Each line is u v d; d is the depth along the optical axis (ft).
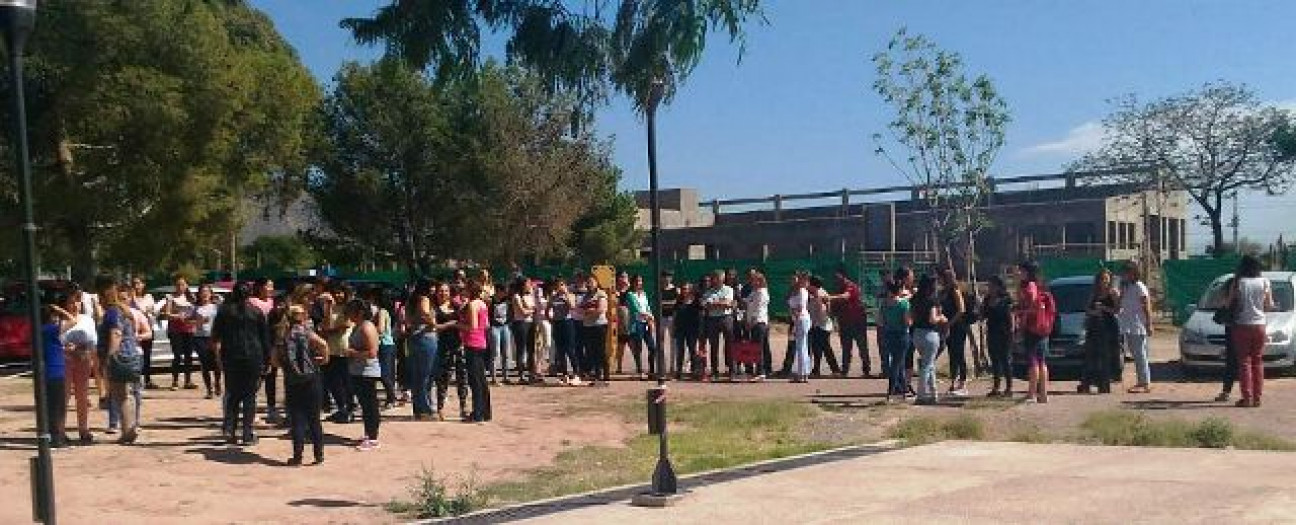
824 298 65.62
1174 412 46.16
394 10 28.73
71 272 123.13
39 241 100.94
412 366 48.49
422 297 48.11
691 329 66.64
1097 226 154.40
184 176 99.25
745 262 121.39
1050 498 28.86
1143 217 141.49
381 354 52.54
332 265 157.79
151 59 94.12
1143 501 28.09
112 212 99.45
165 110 91.15
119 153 95.40
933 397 51.42
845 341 66.13
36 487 21.94
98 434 44.06
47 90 91.40
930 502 28.89
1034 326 50.26
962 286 71.20
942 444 39.63
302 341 38.04
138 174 96.17
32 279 21.59
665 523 27.53
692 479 34.35
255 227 211.61
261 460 38.88
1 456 39.17
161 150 95.30
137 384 42.29
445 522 29.53
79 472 36.19
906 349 53.26
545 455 40.88
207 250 123.34
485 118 135.95
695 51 28.14
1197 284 104.06
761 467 36.14
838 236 176.45
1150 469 32.81
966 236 73.05
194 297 63.72
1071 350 59.31
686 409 51.93
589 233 175.63
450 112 136.56
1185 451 36.29
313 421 38.22
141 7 91.76
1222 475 31.48
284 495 33.58
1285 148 149.89
